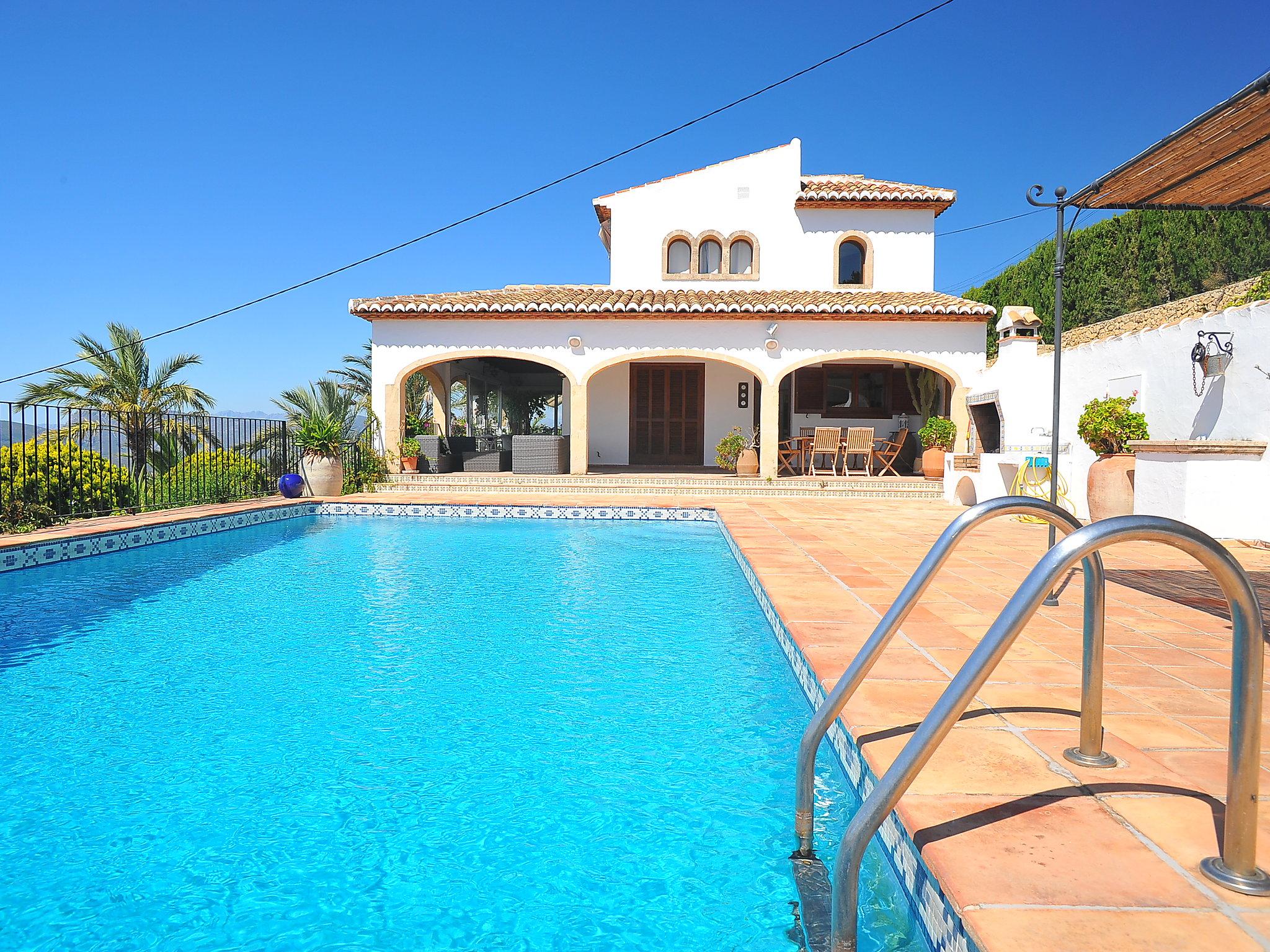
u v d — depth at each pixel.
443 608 5.76
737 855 2.33
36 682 4.00
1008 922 1.44
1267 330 6.86
